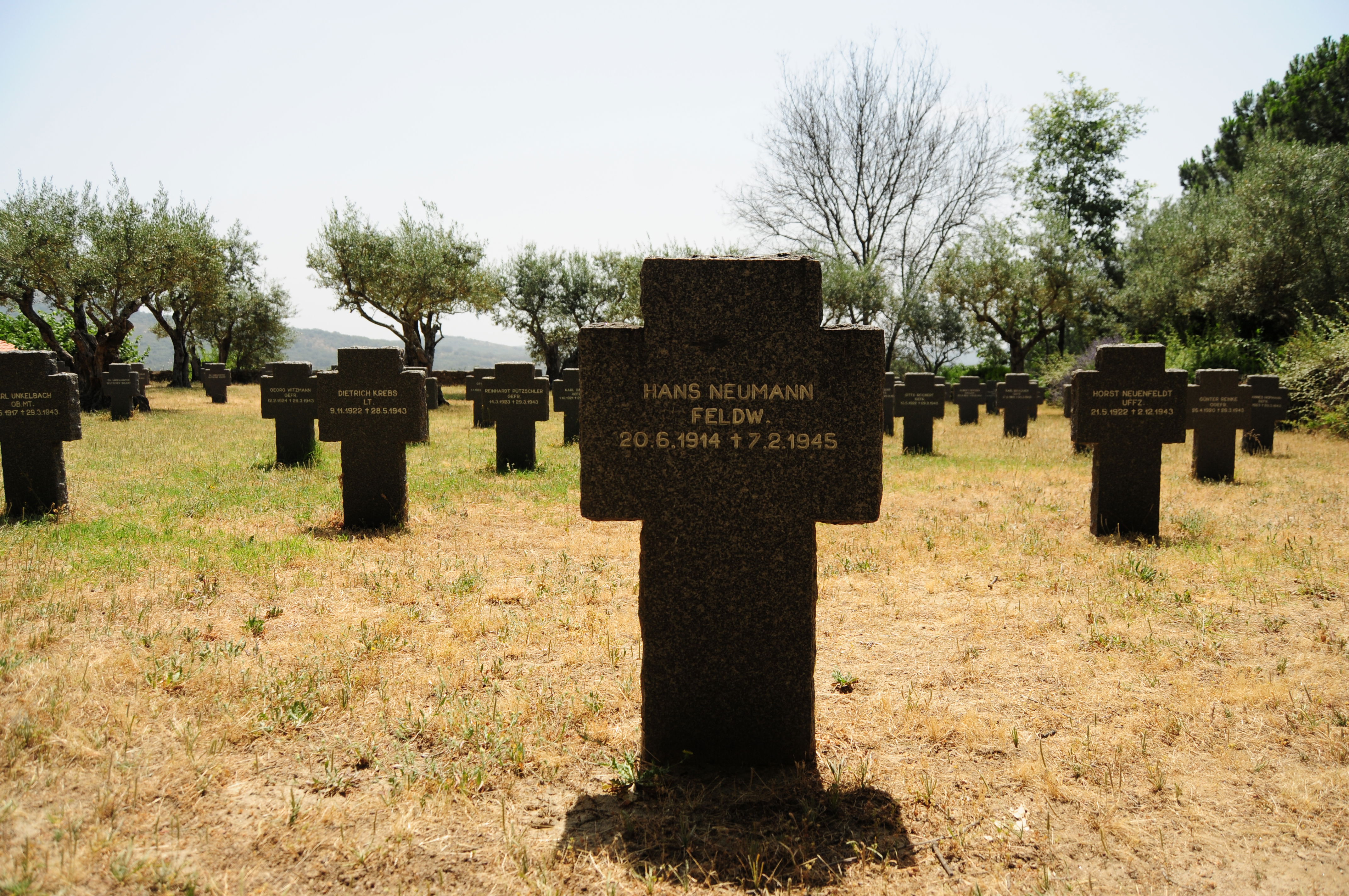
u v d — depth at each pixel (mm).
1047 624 5004
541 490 9844
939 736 3543
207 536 6906
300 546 6613
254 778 3096
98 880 2432
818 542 7191
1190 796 3047
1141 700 3885
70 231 22047
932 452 14250
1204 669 4250
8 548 6262
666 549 3209
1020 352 32188
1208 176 33844
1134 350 7188
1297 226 21125
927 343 40844
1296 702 3814
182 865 2518
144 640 4359
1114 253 37812
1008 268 30750
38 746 3160
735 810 2957
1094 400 7254
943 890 2531
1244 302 22109
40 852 2533
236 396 31406
